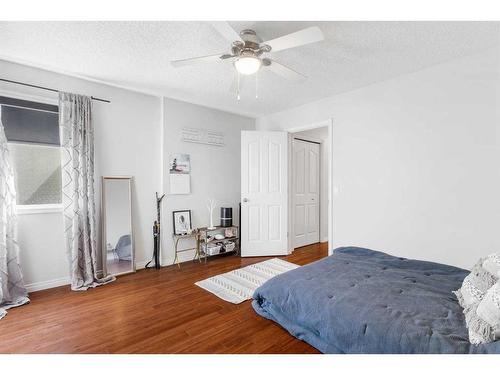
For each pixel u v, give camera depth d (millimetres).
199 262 3822
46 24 1965
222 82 3156
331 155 3645
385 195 3102
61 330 1976
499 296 1195
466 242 2510
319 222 5195
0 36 2125
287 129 4289
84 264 2893
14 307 2354
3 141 2455
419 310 1452
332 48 2336
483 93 2396
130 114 3428
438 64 2666
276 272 3352
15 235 2525
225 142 4418
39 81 2760
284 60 2582
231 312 2256
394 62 2617
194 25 1991
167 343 1802
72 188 2844
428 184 2760
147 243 3570
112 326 2033
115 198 3254
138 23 1961
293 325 1854
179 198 3842
